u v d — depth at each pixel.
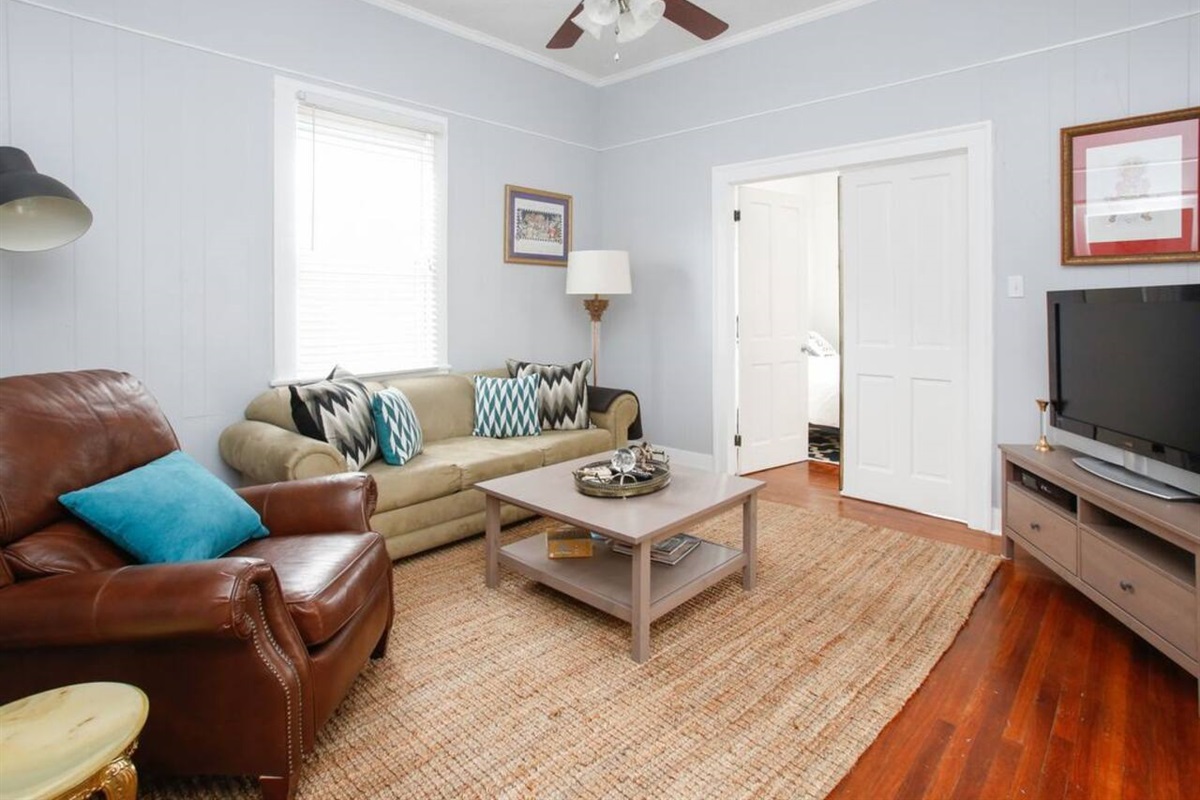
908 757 1.64
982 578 2.75
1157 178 2.82
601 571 2.47
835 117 3.83
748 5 3.80
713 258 4.47
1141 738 1.70
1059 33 3.06
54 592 1.34
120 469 1.84
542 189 4.68
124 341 2.88
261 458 2.68
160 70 2.93
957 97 3.38
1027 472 2.80
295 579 1.66
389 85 3.76
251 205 3.24
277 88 3.30
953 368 3.53
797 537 3.29
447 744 1.71
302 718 1.49
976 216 3.35
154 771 1.48
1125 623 2.10
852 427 3.99
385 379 3.81
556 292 4.84
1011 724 1.77
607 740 1.72
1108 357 2.45
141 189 2.90
